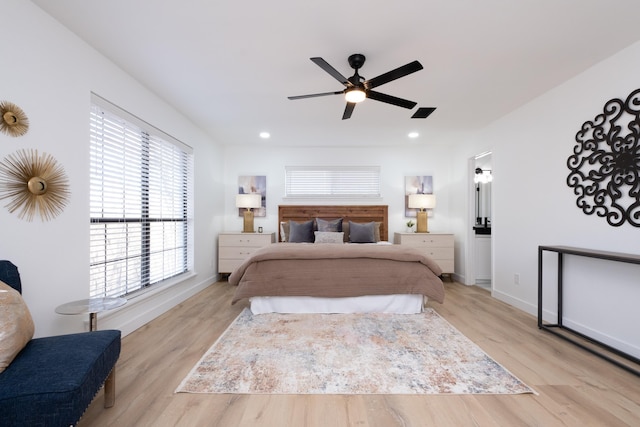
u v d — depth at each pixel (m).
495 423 1.41
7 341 1.12
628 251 2.12
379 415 1.47
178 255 3.65
